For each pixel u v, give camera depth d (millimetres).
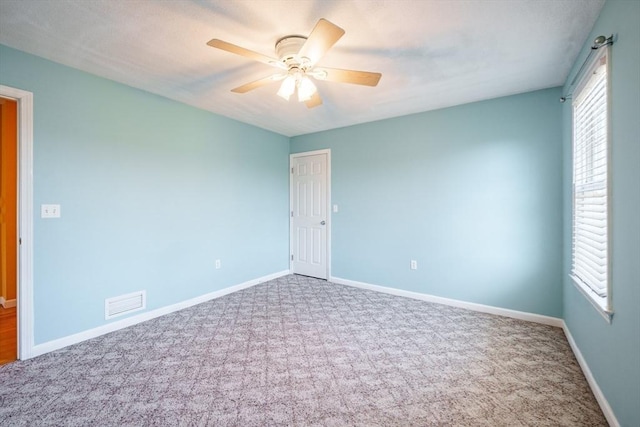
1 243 3348
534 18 1797
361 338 2562
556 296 2838
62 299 2365
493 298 3152
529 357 2254
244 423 1571
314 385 1897
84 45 2084
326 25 1477
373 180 3986
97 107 2568
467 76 2596
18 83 2135
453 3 1656
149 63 2348
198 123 3436
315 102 2520
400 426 1559
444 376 2004
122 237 2750
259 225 4309
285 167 4793
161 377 1974
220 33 1938
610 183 1600
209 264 3576
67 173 2387
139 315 2873
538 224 2920
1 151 3320
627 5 1413
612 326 1584
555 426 1570
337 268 4363
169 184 3141
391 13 1738
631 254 1384
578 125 2318
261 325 2830
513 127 3027
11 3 1634
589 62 1907
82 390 1833
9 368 2068
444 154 3436
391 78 2633
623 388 1450
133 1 1627
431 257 3537
